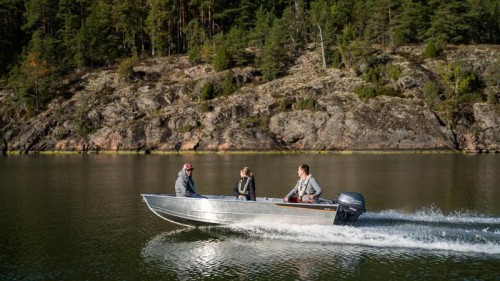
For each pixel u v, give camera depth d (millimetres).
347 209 13984
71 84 93438
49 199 22469
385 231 13945
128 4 108750
